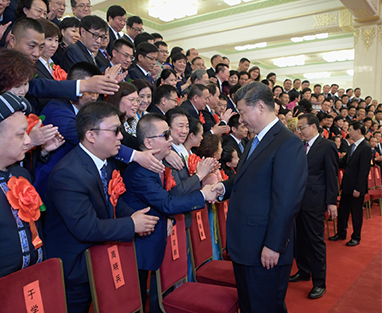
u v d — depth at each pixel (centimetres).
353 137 434
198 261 219
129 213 173
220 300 177
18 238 121
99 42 263
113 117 150
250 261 165
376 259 353
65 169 143
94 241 142
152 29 1116
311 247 272
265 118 174
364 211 584
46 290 122
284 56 1315
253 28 1026
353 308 248
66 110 180
